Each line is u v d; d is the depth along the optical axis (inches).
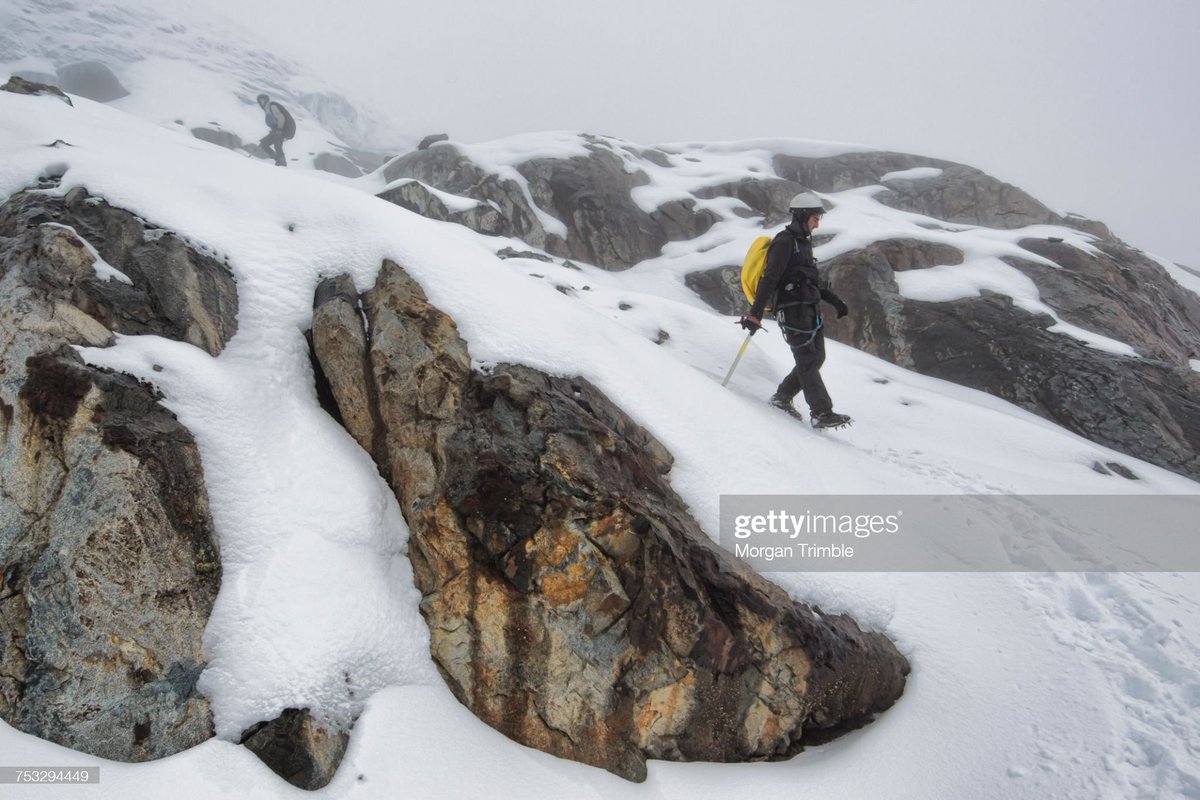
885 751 126.3
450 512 130.0
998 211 513.7
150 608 108.7
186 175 173.5
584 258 426.3
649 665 123.2
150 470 115.5
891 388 268.1
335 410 147.7
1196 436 273.4
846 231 386.0
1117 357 299.3
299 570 120.1
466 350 148.4
